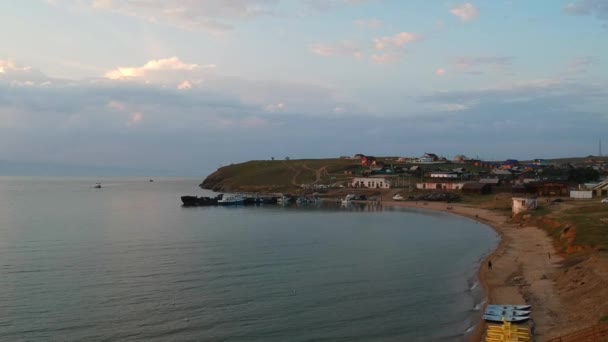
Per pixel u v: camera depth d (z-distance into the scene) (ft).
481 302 175.94
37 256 270.87
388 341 141.49
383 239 346.74
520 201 449.06
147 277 218.79
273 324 156.35
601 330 122.62
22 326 154.10
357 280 214.28
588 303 149.18
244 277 219.61
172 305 175.83
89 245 312.29
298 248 303.68
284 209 636.89
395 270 235.81
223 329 151.94
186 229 405.80
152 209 621.31
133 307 173.47
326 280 214.07
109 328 152.76
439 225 438.81
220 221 476.54
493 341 131.85
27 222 453.58
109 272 228.63
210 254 279.49
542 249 264.11
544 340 130.21
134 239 341.41
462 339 140.36
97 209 610.65
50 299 182.91
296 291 195.11
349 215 547.08
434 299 182.80
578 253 224.74
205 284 206.08
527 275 204.85
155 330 151.12
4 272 228.22
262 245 315.78
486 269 222.69
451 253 285.43
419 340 141.49
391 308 172.14
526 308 158.20
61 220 472.85
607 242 224.33
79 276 220.23
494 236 356.18
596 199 498.28
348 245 317.42
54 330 150.92
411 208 637.71
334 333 148.36
